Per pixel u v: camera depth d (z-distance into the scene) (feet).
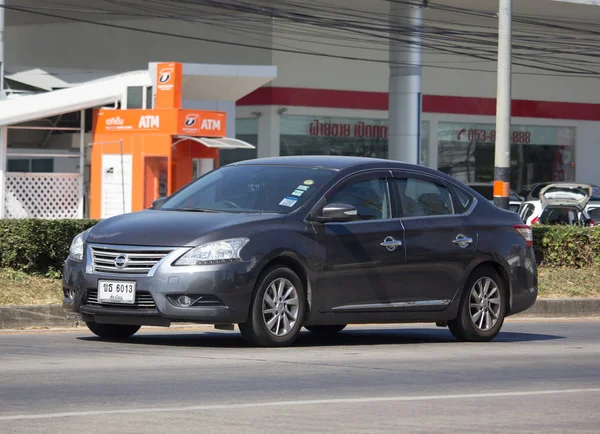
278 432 57.21
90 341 100.48
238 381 75.72
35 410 62.75
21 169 411.54
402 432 58.39
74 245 97.55
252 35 403.34
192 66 267.59
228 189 102.06
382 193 104.06
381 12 411.54
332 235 98.32
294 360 87.86
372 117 429.38
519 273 112.98
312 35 409.28
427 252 104.83
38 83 296.30
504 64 194.59
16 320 118.01
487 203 112.98
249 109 410.72
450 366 88.22
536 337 119.75
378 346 103.19
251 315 93.35
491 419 63.62
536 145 479.00
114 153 251.19
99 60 422.41
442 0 390.83
